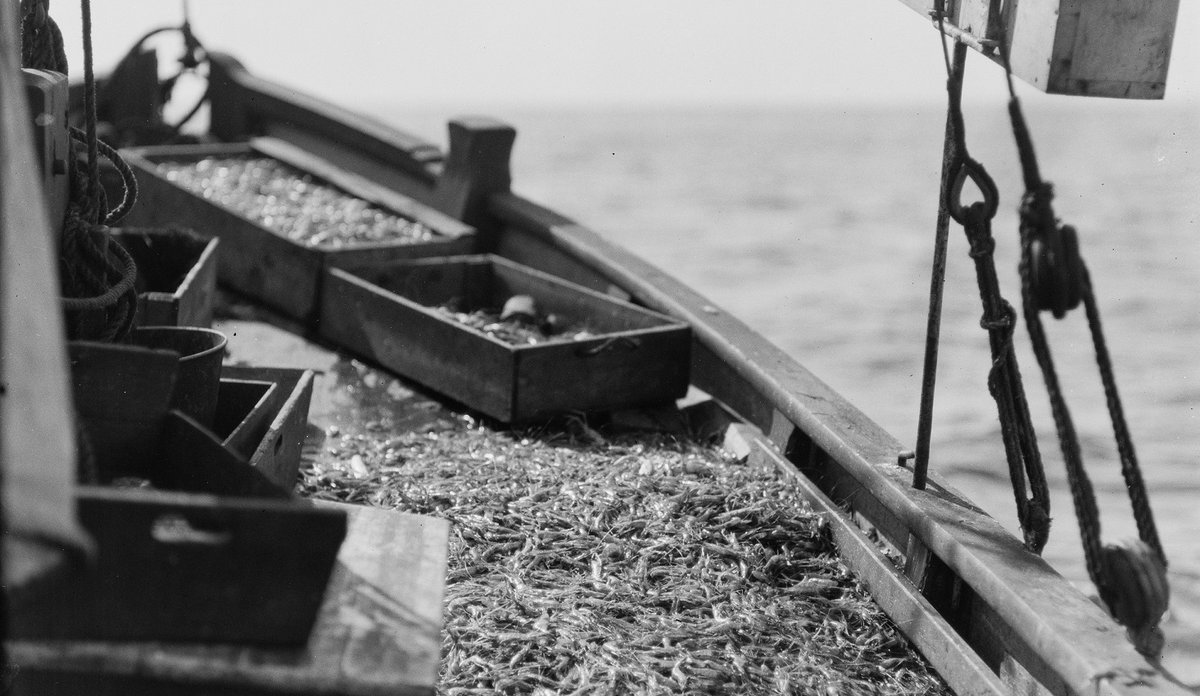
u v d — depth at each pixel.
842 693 3.44
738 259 23.31
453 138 8.12
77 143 3.75
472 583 3.91
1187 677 5.52
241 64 10.37
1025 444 3.62
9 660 1.87
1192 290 17.16
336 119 9.37
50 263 1.63
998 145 44.47
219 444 2.58
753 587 4.05
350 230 7.37
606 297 6.22
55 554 1.43
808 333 15.95
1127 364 13.14
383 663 2.06
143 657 1.91
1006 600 3.32
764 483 4.77
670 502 4.56
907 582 3.94
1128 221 24.09
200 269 5.51
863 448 4.43
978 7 3.43
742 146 59.44
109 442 2.69
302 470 4.78
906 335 15.63
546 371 5.49
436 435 5.45
